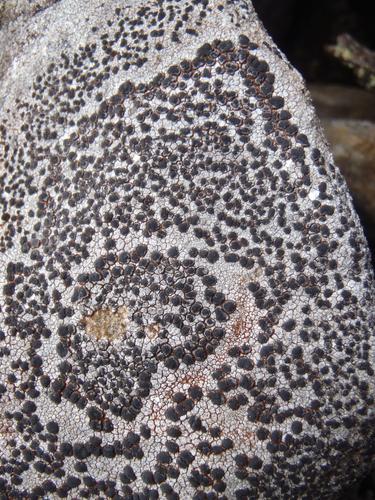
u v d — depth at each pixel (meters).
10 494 0.07
